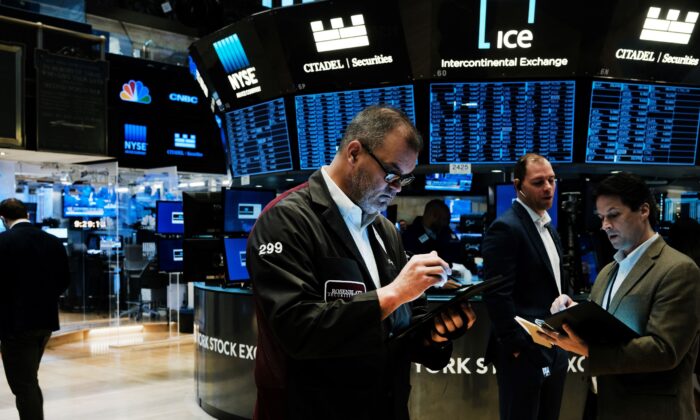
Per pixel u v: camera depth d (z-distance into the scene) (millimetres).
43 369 6797
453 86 4316
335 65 4480
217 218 4980
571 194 4066
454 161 4426
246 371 4457
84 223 8648
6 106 6859
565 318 1862
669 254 1910
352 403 1505
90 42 7652
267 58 4656
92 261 8688
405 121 1537
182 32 10172
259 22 4559
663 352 1771
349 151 1553
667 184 5160
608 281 2127
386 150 1509
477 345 3953
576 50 4137
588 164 4367
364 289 1517
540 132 4328
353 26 4336
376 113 1548
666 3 4051
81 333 8609
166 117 9562
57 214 8430
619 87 4254
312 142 4730
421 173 5047
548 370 2799
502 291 2811
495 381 3947
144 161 9352
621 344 1823
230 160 5270
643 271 1923
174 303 9234
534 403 2805
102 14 9281
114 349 7984
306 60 4535
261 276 1475
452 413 3957
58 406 5238
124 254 9125
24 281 3996
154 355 7594
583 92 4234
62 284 4242
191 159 9844
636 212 1956
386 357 1553
